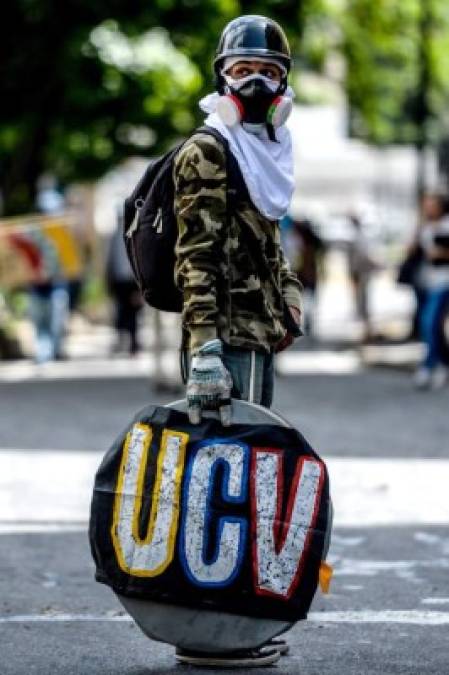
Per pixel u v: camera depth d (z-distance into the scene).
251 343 9.09
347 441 20.02
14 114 35.38
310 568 8.86
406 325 39.47
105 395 25.31
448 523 14.55
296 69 37.69
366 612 11.04
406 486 16.52
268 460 8.82
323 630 10.48
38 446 19.59
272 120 9.08
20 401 24.52
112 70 35.44
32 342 33.12
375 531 14.17
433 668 9.44
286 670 9.27
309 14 34.94
